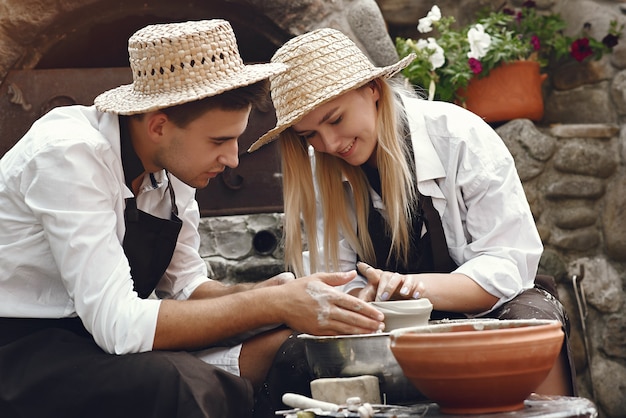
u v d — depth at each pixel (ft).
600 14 13.94
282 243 12.02
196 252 8.55
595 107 13.91
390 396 6.23
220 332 6.71
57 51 12.47
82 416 6.59
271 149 12.00
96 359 6.63
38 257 7.03
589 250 13.33
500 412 5.30
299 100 7.97
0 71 11.48
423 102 8.91
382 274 7.47
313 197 8.66
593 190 13.21
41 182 6.80
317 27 12.37
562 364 7.70
